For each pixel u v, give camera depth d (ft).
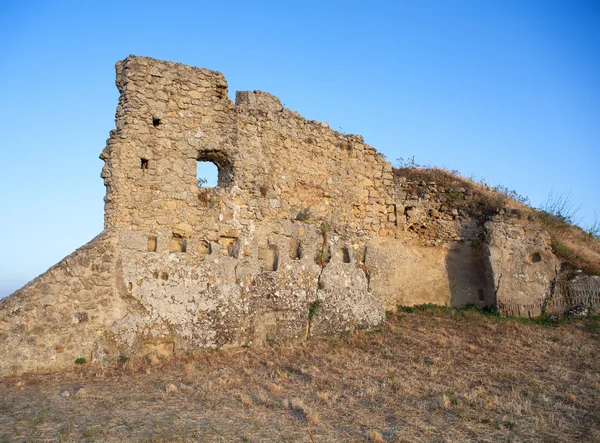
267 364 33.47
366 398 27.55
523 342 39.60
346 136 47.62
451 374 32.09
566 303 46.83
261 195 40.29
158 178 35.65
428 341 39.19
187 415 23.84
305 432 22.75
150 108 36.06
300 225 41.98
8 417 22.82
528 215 50.11
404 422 24.36
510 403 26.76
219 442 21.15
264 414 24.58
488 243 48.37
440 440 22.47
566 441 22.91
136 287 33.45
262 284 38.73
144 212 34.78
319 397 27.04
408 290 47.75
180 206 36.27
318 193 44.45
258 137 40.91
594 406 27.30
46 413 23.31
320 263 42.55
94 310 32.04
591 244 53.21
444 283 48.98
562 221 54.44
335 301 42.14
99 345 31.81
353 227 46.16
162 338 33.88
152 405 24.98
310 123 45.24
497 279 47.32
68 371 30.12
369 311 43.60
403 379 30.76
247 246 38.68
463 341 39.29
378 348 37.70
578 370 33.71
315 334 40.57
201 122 38.06
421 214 49.96
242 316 37.32
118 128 35.37
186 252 35.83
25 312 29.84
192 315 35.19
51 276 30.94
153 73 36.60
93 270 32.35
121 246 33.53
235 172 39.17
